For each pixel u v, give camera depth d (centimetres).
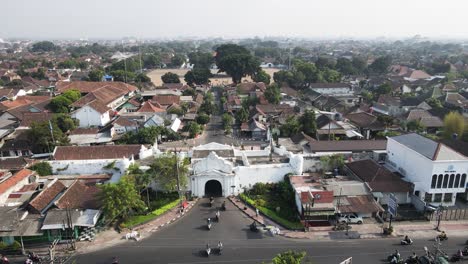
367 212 5888
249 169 7050
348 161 7781
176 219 6072
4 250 5128
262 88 16412
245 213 6259
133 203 5772
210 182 7275
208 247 5088
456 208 6328
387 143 7881
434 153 6294
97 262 4903
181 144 10094
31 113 10581
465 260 4888
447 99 13838
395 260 4781
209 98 14800
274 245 5297
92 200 5972
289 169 7175
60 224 5312
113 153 8006
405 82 18525
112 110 12438
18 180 6531
